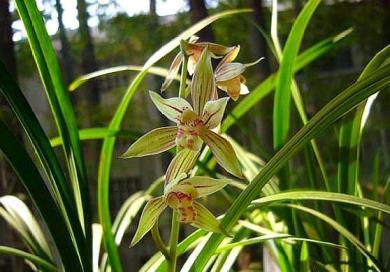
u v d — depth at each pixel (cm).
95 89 133
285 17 119
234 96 35
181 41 34
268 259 56
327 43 50
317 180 46
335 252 52
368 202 35
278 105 44
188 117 32
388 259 43
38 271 46
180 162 33
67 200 35
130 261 130
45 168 36
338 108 31
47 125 130
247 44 125
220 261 45
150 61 41
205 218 33
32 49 37
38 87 130
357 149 44
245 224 46
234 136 111
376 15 111
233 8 124
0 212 49
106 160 46
